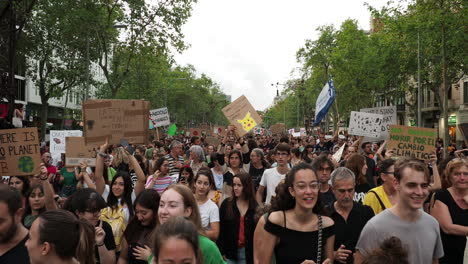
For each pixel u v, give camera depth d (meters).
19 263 3.43
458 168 4.75
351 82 40.72
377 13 28.22
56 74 35.66
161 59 38.12
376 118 11.35
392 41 31.66
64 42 33.03
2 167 6.31
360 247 4.00
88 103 7.78
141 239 4.62
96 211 4.53
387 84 38.28
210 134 33.09
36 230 2.95
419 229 3.85
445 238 4.85
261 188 7.60
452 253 4.84
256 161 8.91
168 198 3.81
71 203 4.64
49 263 2.94
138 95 42.66
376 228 3.91
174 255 2.49
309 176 3.67
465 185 4.72
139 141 7.91
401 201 3.87
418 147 8.26
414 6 26.48
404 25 26.88
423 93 49.38
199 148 10.15
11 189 3.48
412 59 31.12
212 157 9.60
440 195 4.92
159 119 21.69
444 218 4.79
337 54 41.31
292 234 3.71
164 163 8.03
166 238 2.52
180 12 24.69
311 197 3.65
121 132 7.84
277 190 3.92
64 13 26.23
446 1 23.86
